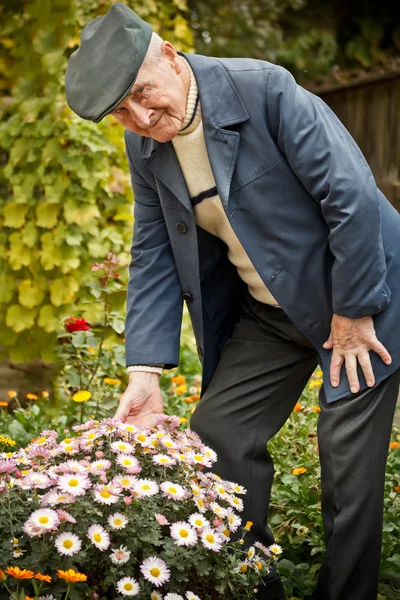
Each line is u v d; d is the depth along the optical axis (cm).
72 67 198
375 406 211
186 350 466
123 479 186
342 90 761
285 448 293
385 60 736
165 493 186
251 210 207
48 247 400
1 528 184
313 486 264
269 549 211
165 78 195
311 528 255
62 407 354
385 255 214
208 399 234
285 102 200
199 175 211
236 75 204
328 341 214
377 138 730
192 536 180
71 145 402
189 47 479
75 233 404
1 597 172
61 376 375
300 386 236
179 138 207
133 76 189
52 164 403
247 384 231
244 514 225
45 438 213
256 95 202
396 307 212
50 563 175
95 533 174
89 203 407
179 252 227
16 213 404
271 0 884
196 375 430
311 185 200
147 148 216
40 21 386
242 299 244
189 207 214
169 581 183
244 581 195
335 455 213
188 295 233
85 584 176
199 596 194
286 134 198
